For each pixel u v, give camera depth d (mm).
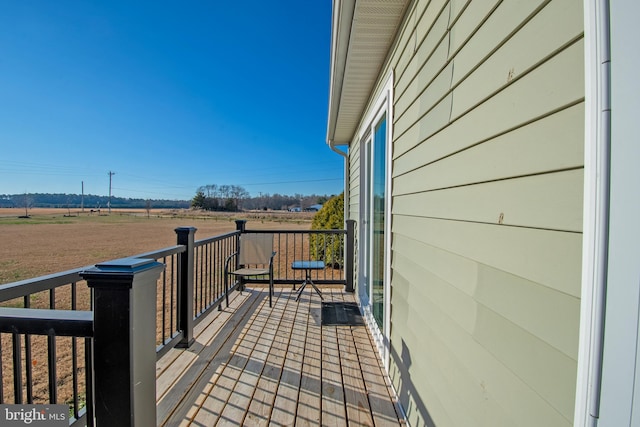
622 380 528
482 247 1044
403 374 1979
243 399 2068
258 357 2654
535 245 789
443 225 1373
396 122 2230
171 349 2756
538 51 781
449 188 1310
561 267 702
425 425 1574
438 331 1430
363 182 4266
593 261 592
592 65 597
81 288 5582
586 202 614
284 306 4066
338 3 1983
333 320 3553
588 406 598
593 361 588
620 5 544
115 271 1001
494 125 974
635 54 514
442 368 1379
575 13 668
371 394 2145
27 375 1375
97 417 1011
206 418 1878
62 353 3152
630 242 518
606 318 563
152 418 1137
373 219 3391
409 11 1910
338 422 1858
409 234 1902
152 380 1141
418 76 1732
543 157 760
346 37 2309
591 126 599
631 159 517
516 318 861
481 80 1053
